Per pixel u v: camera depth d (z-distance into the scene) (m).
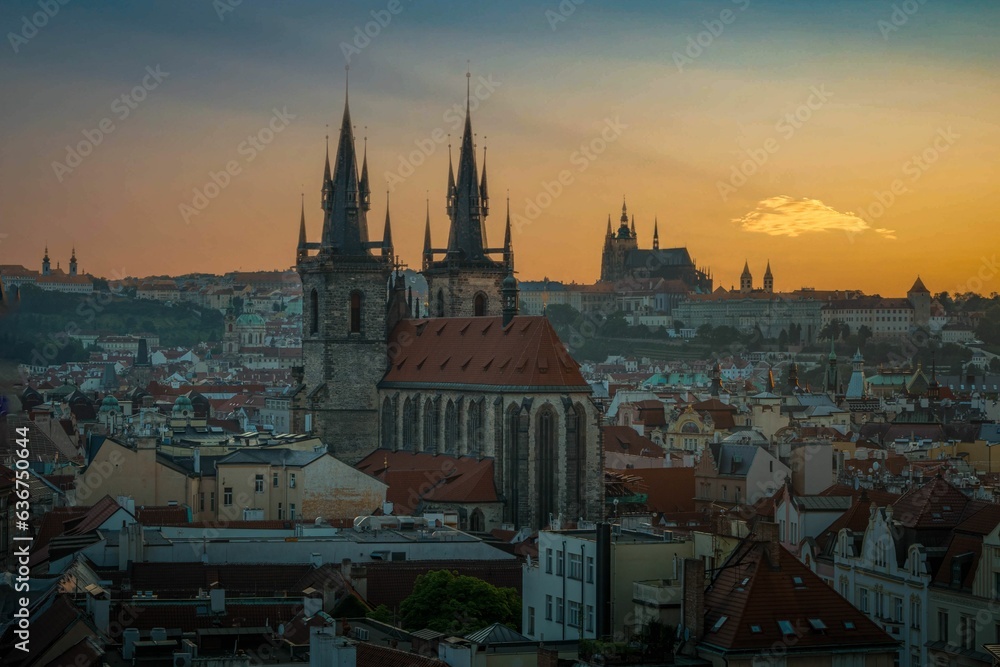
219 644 147.00
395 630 158.50
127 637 138.25
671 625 131.75
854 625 129.12
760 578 130.62
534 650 135.38
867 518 198.50
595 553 158.00
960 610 161.25
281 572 182.38
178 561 187.50
